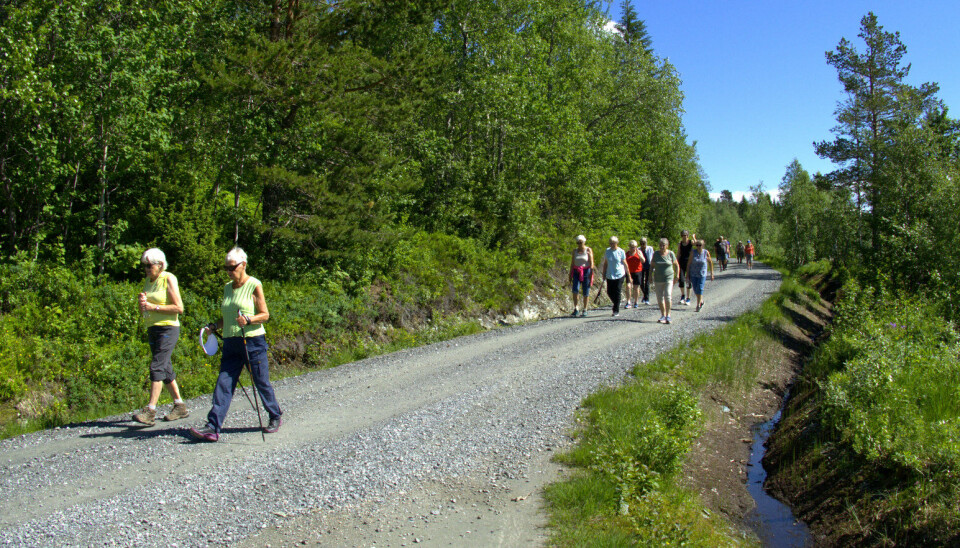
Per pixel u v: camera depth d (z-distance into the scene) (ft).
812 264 122.42
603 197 83.41
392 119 43.86
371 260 43.14
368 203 42.68
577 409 21.95
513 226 59.72
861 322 38.14
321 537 12.98
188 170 40.16
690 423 20.93
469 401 23.15
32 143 33.01
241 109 39.47
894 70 90.43
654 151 104.88
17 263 31.60
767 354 35.42
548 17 78.28
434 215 58.85
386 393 24.86
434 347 36.22
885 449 17.94
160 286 20.58
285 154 41.22
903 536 14.88
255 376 19.29
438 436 19.33
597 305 60.75
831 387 22.82
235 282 19.06
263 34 40.88
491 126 63.77
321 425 20.52
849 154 90.17
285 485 15.51
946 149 87.30
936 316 39.88
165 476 15.99
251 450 17.99
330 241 41.29
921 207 58.49
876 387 22.12
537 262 60.18
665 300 40.24
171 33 38.58
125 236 36.40
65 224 36.27
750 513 17.42
